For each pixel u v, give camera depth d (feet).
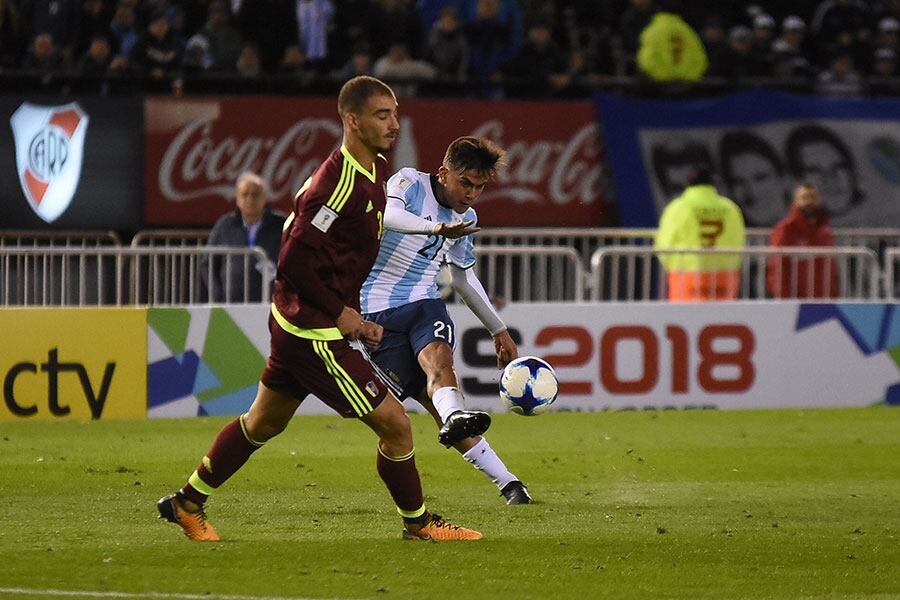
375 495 95.86
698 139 196.65
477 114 191.01
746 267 164.45
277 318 74.43
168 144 184.03
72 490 97.14
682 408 153.17
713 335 153.48
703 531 83.35
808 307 155.84
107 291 149.38
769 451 120.78
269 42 200.75
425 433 131.03
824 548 78.38
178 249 147.95
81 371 140.26
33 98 181.88
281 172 186.80
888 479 106.11
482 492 98.53
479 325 147.74
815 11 239.30
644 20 209.36
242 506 90.99
